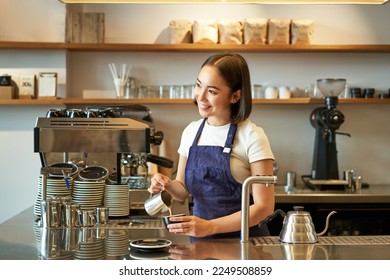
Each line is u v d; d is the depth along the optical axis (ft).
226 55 8.19
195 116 16.38
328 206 14.19
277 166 16.40
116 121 9.72
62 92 15.80
